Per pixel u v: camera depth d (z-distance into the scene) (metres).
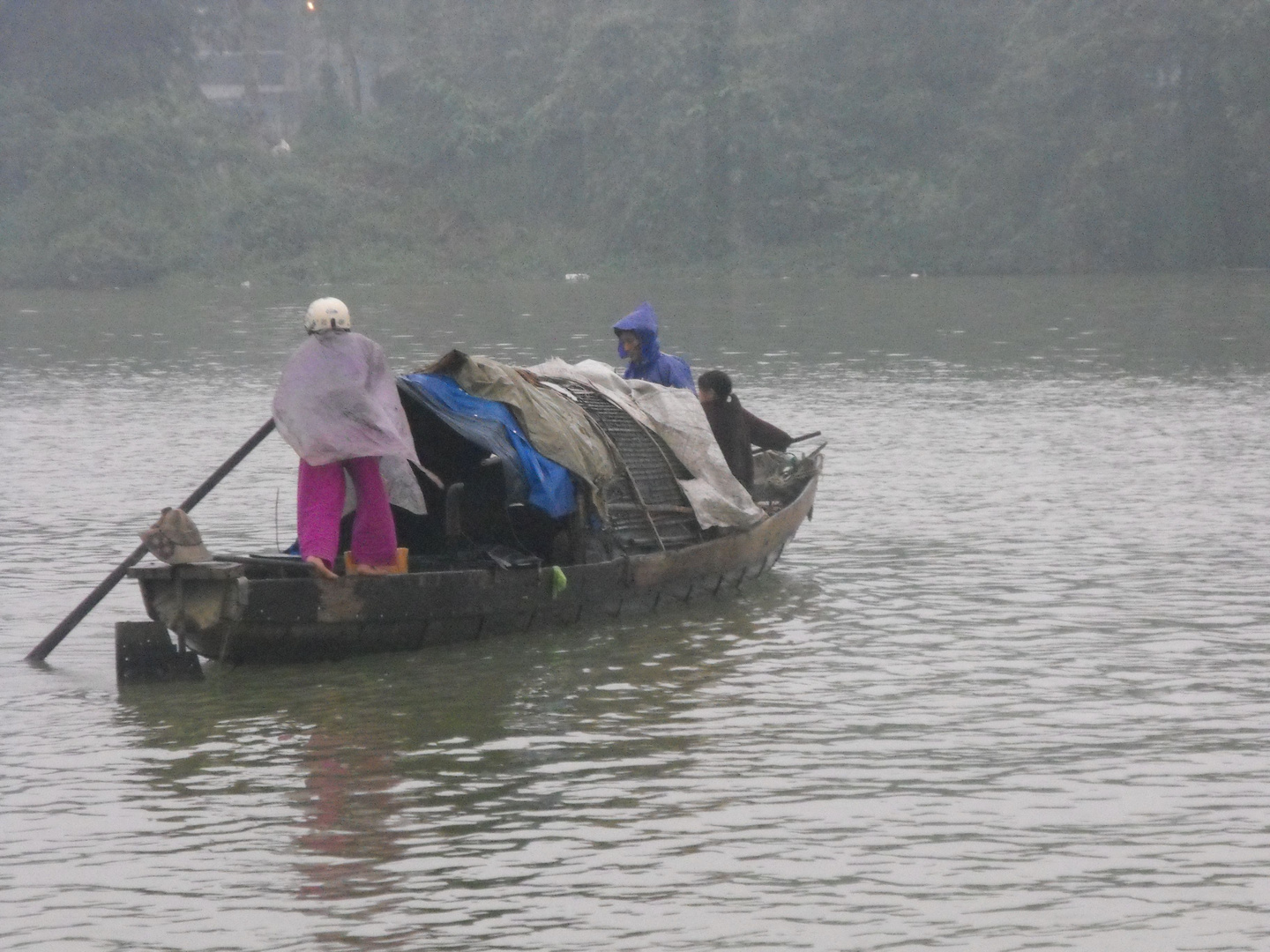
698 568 33.72
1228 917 18.16
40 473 50.53
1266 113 165.50
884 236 190.00
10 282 187.25
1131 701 26.25
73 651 30.34
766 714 25.91
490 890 19.12
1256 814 21.19
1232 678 27.52
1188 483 46.97
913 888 19.00
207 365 87.75
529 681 28.02
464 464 33.78
